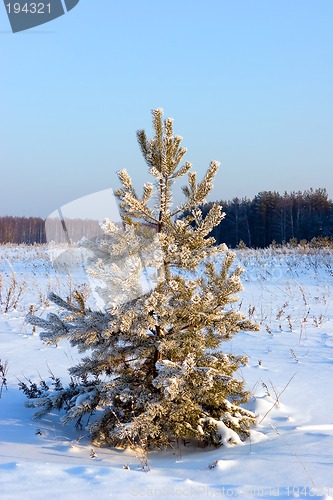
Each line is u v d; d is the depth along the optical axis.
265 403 5.68
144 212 4.77
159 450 4.78
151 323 4.60
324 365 7.62
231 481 3.74
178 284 4.74
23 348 8.73
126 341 4.86
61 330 4.84
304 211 65.19
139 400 4.70
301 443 4.43
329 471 3.73
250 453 4.31
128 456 4.52
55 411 5.64
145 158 5.02
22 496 3.16
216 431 4.76
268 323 10.81
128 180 4.77
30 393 5.72
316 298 13.53
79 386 5.31
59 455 4.40
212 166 4.94
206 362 4.86
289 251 26.06
